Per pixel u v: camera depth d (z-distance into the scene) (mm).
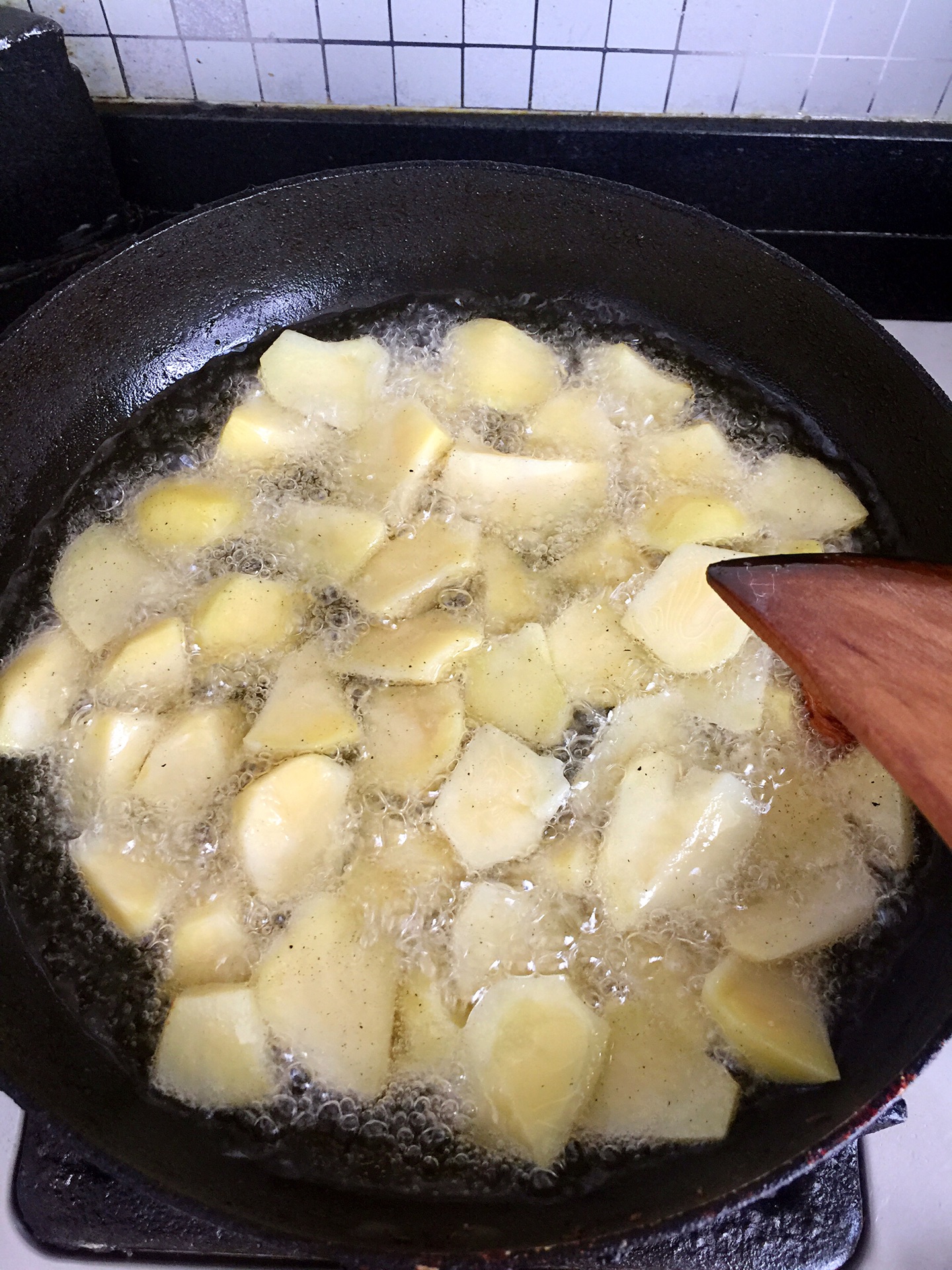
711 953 274
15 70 370
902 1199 299
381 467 342
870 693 224
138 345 366
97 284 342
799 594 235
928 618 231
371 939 271
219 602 316
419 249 382
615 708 306
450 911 278
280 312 386
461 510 338
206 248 359
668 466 348
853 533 343
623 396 366
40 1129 292
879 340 334
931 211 443
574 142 426
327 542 327
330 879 280
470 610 320
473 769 287
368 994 264
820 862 284
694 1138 253
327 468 348
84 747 303
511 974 270
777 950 272
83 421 358
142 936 283
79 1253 289
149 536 335
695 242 358
